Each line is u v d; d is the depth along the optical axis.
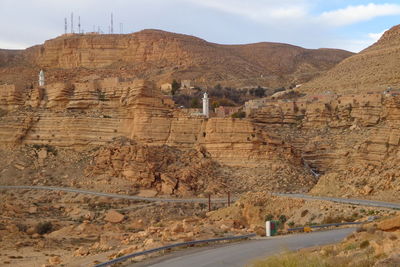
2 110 139.25
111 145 120.44
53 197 107.25
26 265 55.72
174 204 99.25
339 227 57.50
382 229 40.84
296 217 69.69
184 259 39.88
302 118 136.12
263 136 120.94
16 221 89.50
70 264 47.69
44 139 130.50
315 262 31.08
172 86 195.00
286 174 111.75
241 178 113.25
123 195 106.75
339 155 118.56
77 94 134.75
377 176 79.00
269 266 32.12
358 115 127.12
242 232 56.62
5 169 122.50
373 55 185.00
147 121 124.94
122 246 55.44
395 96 123.88
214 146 120.62
